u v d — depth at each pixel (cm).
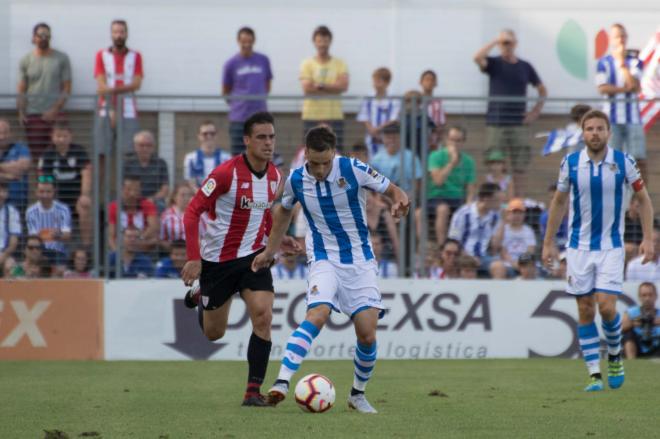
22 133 4022
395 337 4069
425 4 4947
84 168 4044
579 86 4988
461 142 4103
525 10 4969
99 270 4103
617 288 2906
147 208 4069
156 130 4097
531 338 4106
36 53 4703
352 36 4944
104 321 4034
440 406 2527
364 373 2398
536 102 4138
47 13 4850
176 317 4062
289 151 4156
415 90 4922
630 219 4106
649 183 4109
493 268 4128
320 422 2209
